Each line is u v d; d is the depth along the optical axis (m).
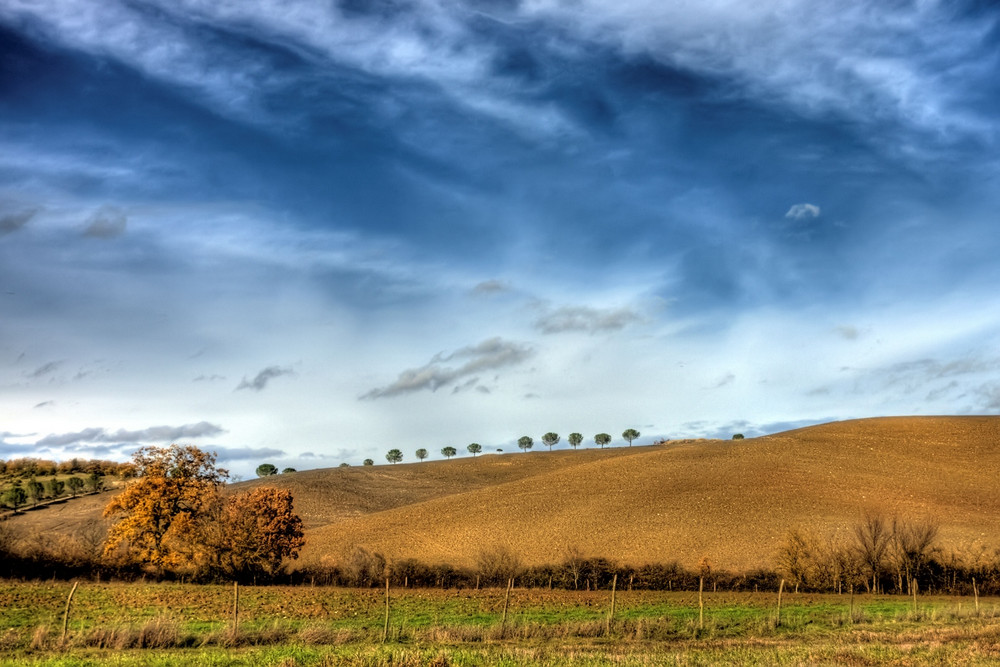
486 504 100.06
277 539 58.19
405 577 53.34
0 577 50.09
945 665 21.08
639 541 76.06
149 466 60.03
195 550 54.72
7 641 24.58
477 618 35.91
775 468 100.81
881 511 80.81
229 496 60.50
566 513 90.12
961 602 44.34
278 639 25.89
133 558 55.88
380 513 105.56
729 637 28.72
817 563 52.94
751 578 53.22
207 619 33.84
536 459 183.25
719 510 84.69
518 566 56.78
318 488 141.50
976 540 66.94
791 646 25.44
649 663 21.19
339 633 26.56
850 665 21.16
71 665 20.62
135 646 24.31
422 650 23.62
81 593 42.59
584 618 36.03
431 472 171.50
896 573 52.41
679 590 52.31
